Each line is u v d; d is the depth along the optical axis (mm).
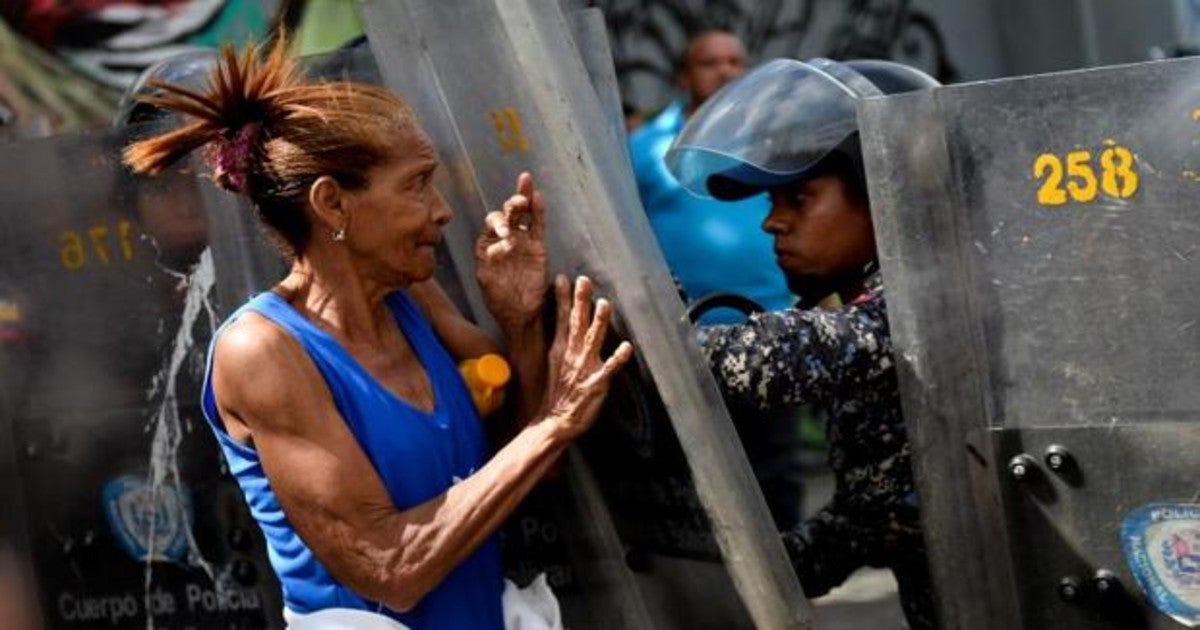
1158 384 3129
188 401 3941
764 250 6180
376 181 3180
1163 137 3057
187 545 4027
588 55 3680
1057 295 3180
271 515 3303
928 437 3316
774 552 3406
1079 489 3213
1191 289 3078
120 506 4070
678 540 3555
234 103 3213
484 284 3395
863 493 3652
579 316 3246
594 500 3686
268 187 3199
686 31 9023
